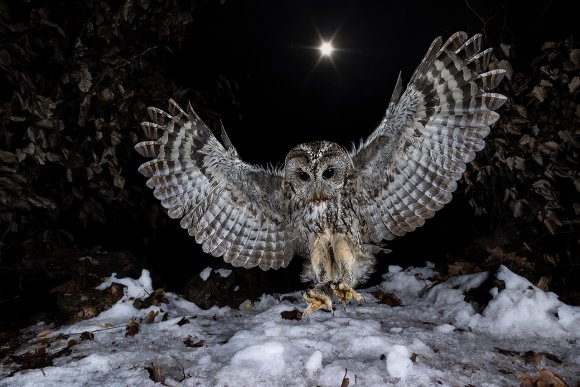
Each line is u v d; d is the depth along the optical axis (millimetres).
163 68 1451
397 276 1354
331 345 924
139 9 1300
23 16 1116
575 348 934
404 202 891
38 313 1153
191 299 1211
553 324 1005
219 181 923
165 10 1350
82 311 1098
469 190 1464
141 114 1294
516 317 1024
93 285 1175
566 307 1030
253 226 960
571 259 1229
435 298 1204
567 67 1159
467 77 778
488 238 1322
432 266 1429
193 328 1035
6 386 809
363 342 921
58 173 1226
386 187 895
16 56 1033
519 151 1281
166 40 1416
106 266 1218
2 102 1069
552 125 1229
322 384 804
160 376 827
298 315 1083
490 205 1422
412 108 815
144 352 928
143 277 1202
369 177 897
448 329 1021
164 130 871
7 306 1132
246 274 1259
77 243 1381
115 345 967
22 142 1114
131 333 1012
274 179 939
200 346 968
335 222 902
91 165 1166
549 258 1212
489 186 1395
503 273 1138
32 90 1024
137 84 1347
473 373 839
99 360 881
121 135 1236
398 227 913
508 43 1339
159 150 882
